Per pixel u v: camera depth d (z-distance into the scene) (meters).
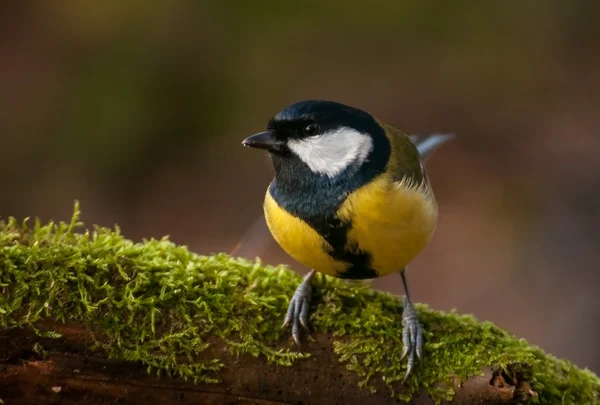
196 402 4.82
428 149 8.07
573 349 11.28
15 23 16.23
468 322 5.33
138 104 15.20
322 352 4.93
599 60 17.12
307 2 17.11
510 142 15.91
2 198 14.01
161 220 14.05
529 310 11.98
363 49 17.11
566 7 17.86
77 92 15.17
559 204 14.23
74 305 4.63
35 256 4.69
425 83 16.86
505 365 4.84
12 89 15.18
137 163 14.87
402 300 5.55
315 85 16.22
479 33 17.48
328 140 5.19
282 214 5.30
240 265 5.38
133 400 4.75
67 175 14.45
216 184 14.71
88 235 5.11
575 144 15.59
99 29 15.90
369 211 5.03
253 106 15.72
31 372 4.61
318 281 5.52
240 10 16.56
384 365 4.93
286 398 4.88
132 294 4.73
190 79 15.69
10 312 4.53
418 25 17.42
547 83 16.98
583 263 12.88
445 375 4.90
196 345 4.75
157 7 16.12
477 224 13.95
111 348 4.64
